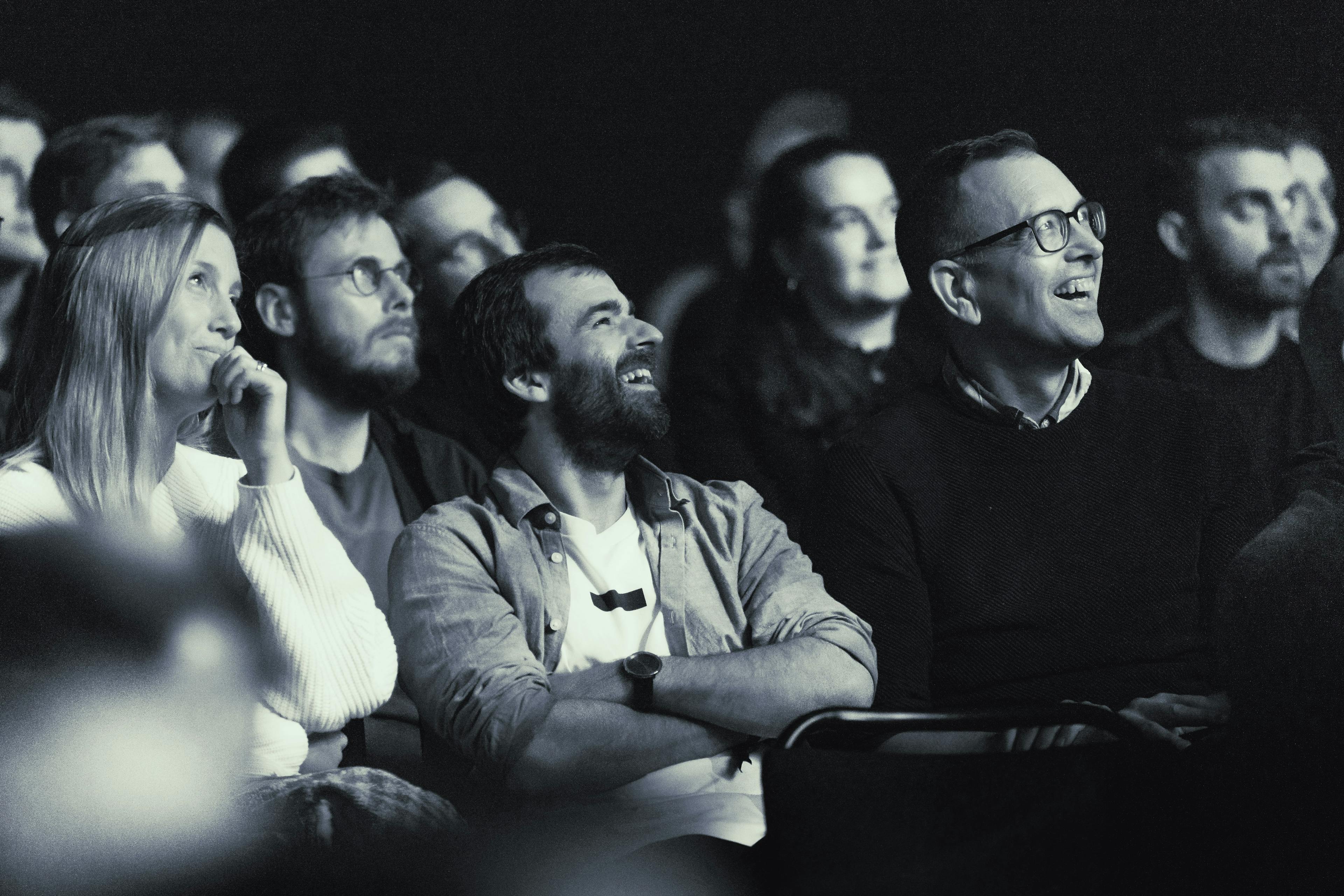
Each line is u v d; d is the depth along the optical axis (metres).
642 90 8.50
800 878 3.94
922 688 6.68
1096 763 3.95
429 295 7.92
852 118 8.64
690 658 5.82
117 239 5.37
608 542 6.39
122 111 8.02
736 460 8.09
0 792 4.52
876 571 6.77
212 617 4.97
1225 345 8.53
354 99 8.22
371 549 7.30
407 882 4.87
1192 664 6.91
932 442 7.01
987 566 6.80
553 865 5.64
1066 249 7.04
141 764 4.65
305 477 7.36
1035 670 6.75
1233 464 7.25
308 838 4.73
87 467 5.20
